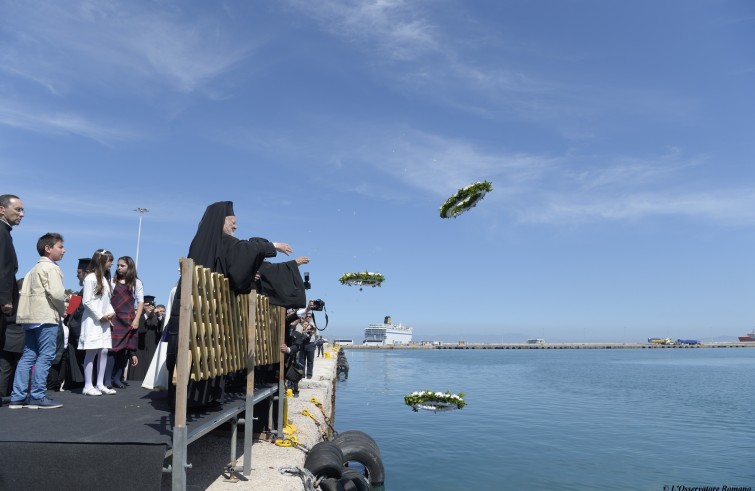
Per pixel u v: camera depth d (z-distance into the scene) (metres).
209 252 4.83
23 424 4.02
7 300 4.84
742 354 125.38
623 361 85.44
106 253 6.45
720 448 14.55
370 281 9.06
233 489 4.81
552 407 23.83
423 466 11.71
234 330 5.05
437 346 165.75
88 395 6.17
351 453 8.10
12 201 5.02
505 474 11.17
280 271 6.63
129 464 3.33
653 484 10.71
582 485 10.52
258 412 7.29
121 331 6.73
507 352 142.50
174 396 4.61
